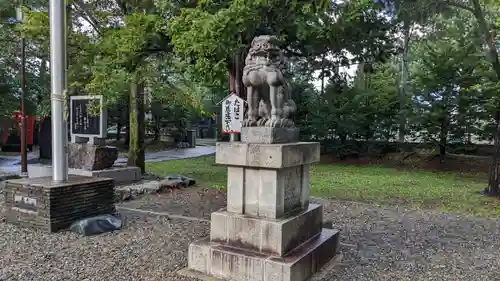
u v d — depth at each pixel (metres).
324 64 9.07
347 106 16.41
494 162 9.15
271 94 4.08
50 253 4.65
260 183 4.02
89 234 5.44
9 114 15.56
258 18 6.25
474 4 8.66
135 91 10.82
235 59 7.14
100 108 9.08
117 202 7.92
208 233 5.58
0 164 13.77
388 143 16.70
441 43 13.23
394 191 9.69
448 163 14.66
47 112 14.05
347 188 10.07
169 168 13.59
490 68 12.35
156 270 4.16
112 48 7.80
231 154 4.07
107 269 4.17
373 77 16.64
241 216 4.06
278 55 4.21
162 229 5.79
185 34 5.86
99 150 9.48
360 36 7.75
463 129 13.97
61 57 5.92
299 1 6.63
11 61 14.91
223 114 7.27
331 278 4.05
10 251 4.71
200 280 3.91
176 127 23.72
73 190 5.75
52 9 5.86
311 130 17.27
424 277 4.15
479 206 7.99
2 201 7.60
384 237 5.70
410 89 14.31
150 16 7.15
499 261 4.71
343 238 5.62
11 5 10.60
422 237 5.71
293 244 4.03
